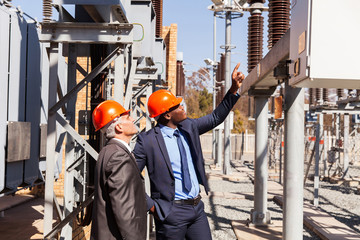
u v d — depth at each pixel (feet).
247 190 44.34
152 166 11.98
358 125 65.51
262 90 26.09
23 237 23.21
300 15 11.62
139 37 20.77
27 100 17.62
